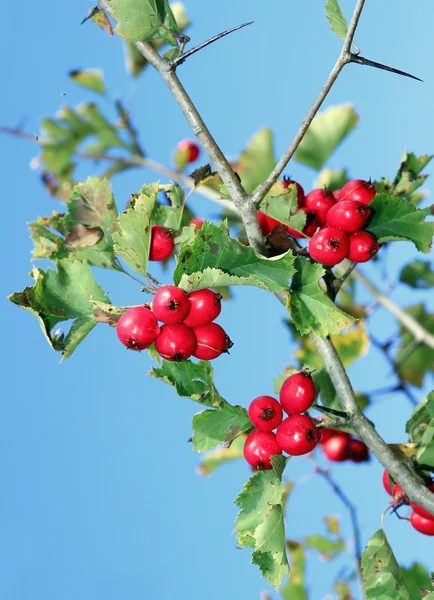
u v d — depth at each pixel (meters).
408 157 0.69
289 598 0.74
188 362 0.61
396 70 0.59
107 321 0.60
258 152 0.78
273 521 0.59
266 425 0.60
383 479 0.65
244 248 0.58
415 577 0.67
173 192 0.65
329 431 0.74
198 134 0.60
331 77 0.59
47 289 0.61
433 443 0.63
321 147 0.77
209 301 0.59
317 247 0.61
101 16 0.62
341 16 0.62
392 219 0.63
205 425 0.62
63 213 0.64
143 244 0.61
